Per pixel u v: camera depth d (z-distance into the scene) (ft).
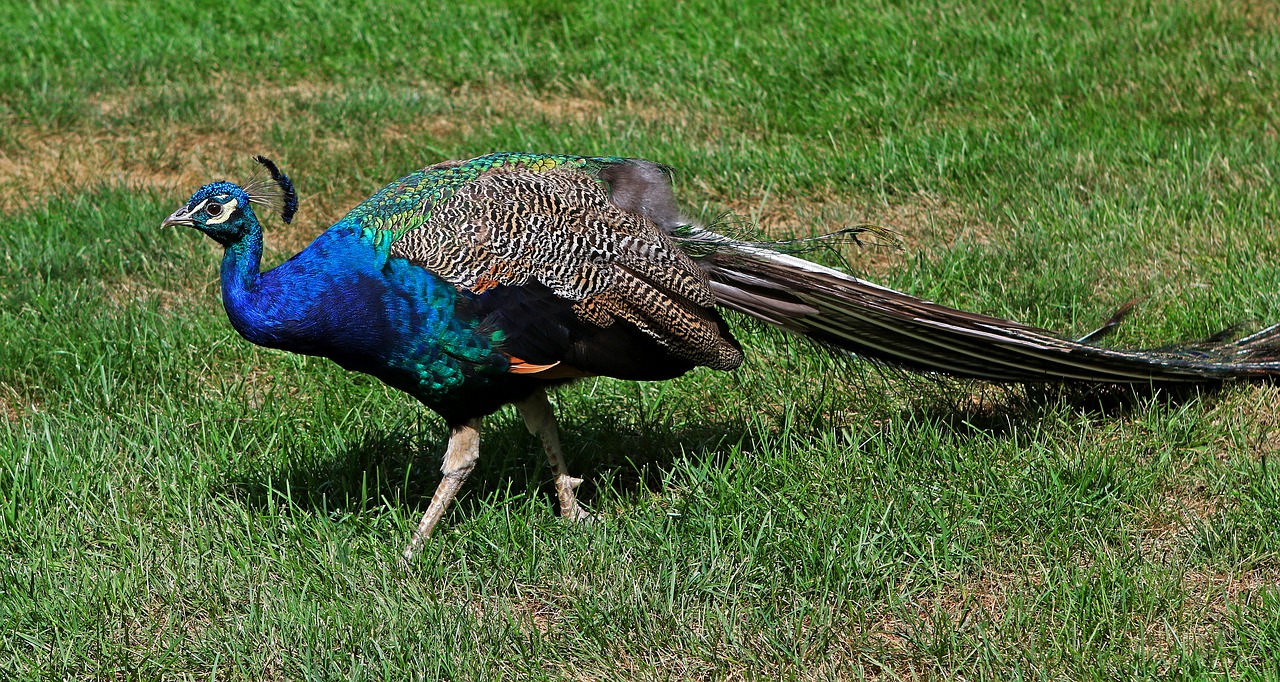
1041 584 28.17
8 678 26.55
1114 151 48.52
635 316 29.43
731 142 52.03
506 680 26.55
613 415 35.94
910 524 30.19
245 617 28.04
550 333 28.78
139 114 55.67
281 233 46.73
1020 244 42.75
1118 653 26.09
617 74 58.03
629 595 28.02
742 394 36.78
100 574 29.09
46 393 37.06
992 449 32.78
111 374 37.35
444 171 30.48
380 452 34.27
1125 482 31.01
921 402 35.63
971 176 48.16
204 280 43.42
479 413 30.09
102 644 27.32
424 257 28.22
